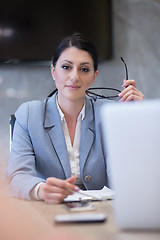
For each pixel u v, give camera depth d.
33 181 1.38
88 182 1.67
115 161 0.82
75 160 1.71
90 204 1.17
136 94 1.79
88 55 1.68
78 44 1.66
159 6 3.81
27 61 3.47
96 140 1.72
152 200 0.81
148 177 0.81
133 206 0.82
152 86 3.79
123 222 0.82
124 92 1.80
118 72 3.71
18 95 3.53
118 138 0.81
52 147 1.68
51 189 1.25
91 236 0.78
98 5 3.63
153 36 3.80
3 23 3.42
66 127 1.73
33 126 1.69
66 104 1.71
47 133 1.70
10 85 3.51
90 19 3.60
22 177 1.43
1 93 3.49
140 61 3.77
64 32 3.53
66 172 1.65
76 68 1.65
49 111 1.75
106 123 0.81
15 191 1.39
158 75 3.80
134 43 3.77
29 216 1.00
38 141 1.67
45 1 3.50
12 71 3.52
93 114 1.77
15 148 1.65
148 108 0.79
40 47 3.49
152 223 0.82
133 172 0.81
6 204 0.65
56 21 3.52
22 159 1.59
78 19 3.57
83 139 1.71
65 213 1.05
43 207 1.17
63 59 1.67
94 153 1.71
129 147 0.81
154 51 3.80
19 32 3.45
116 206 0.83
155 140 0.80
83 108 1.74
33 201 1.32
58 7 3.52
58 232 0.79
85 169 1.68
